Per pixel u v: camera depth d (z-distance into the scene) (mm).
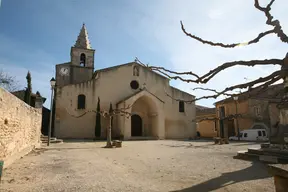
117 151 14102
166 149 15422
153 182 6008
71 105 27734
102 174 7031
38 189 5258
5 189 5176
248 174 6898
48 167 8172
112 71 30625
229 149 15094
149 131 32031
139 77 32156
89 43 38438
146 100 31422
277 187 3076
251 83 1900
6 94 8070
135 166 8523
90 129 27891
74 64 35625
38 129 17141
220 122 34469
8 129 8438
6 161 7941
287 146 9359
